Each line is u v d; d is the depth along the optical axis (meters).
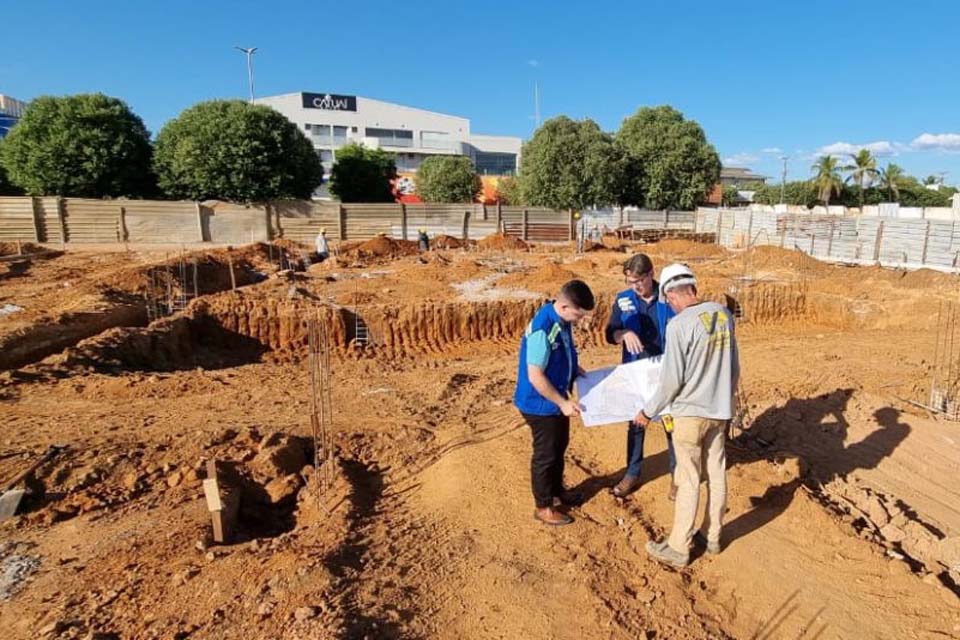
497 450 5.20
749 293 15.59
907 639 3.07
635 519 4.16
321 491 4.87
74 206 26.77
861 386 7.82
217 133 30.03
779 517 4.17
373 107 79.50
